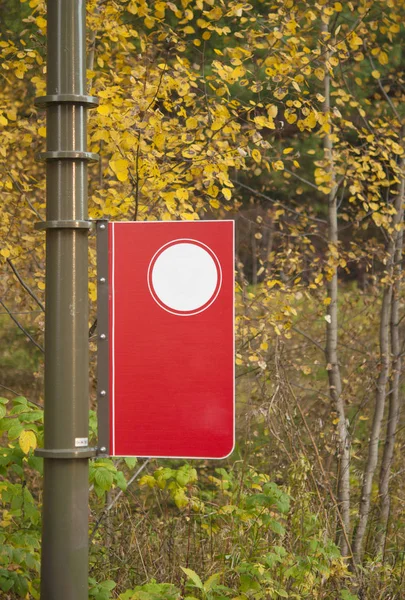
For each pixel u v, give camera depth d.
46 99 4.80
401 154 13.64
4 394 16.06
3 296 12.89
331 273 13.92
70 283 4.76
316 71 10.88
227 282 4.90
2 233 10.93
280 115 16.41
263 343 11.70
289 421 10.67
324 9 12.30
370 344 16.97
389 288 15.34
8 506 9.86
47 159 4.81
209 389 4.89
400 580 10.45
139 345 4.93
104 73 10.83
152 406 4.91
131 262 4.95
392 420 15.08
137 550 9.36
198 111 10.52
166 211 10.34
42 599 4.71
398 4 13.66
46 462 4.74
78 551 4.71
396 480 14.89
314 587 9.03
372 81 19.03
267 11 15.75
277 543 9.37
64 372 4.73
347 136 19.44
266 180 20.16
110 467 7.75
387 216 14.46
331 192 15.23
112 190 9.91
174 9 10.40
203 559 9.22
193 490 10.30
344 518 12.41
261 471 11.85
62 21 4.85
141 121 9.49
